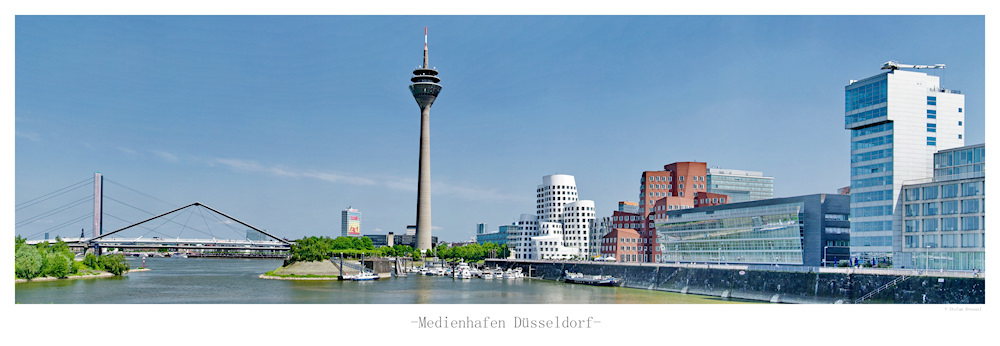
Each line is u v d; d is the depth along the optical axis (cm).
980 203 15950
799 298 16900
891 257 18488
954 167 17538
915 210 17875
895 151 18738
